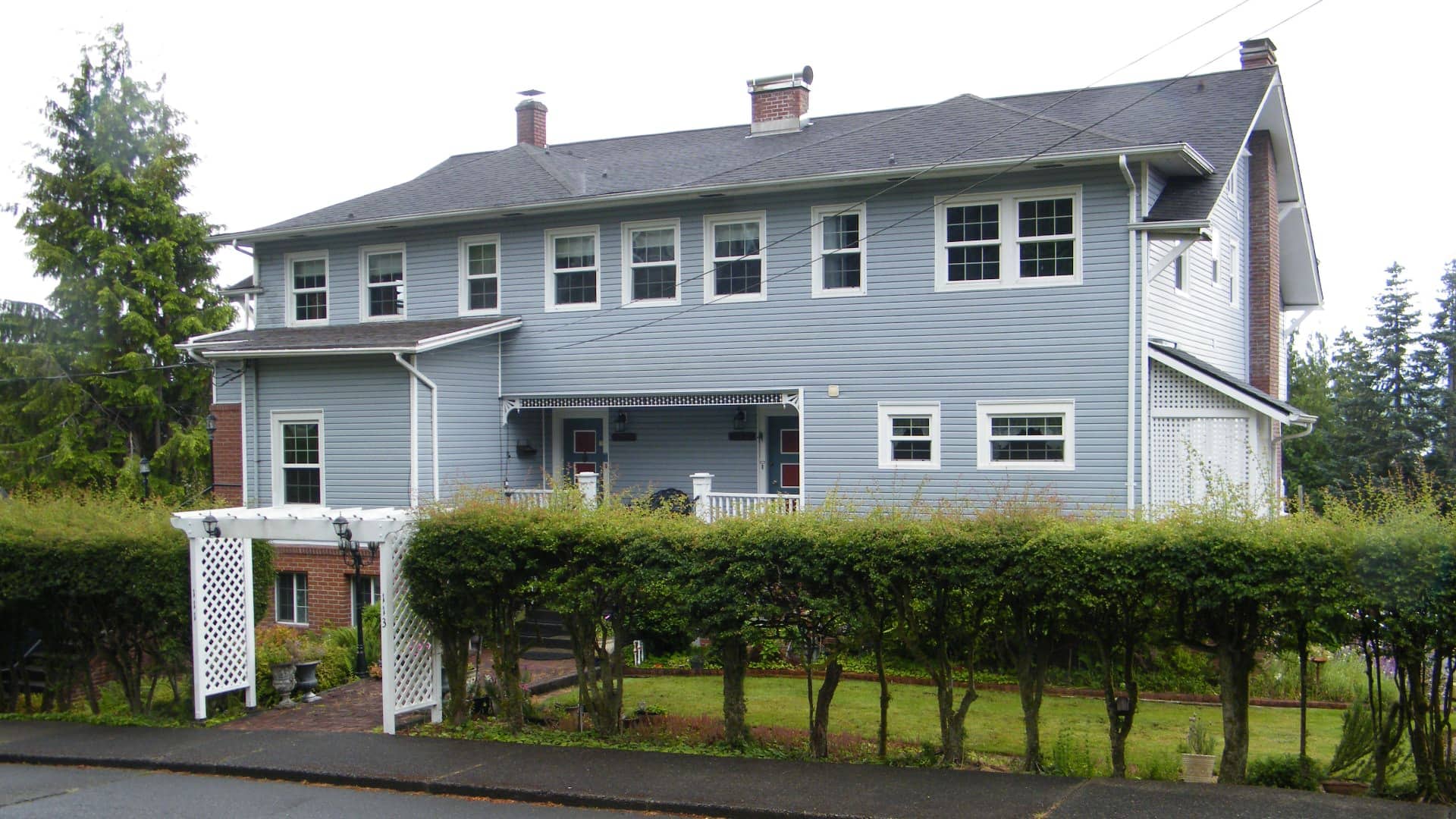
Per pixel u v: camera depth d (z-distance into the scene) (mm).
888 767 9930
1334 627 8625
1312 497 35562
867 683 15664
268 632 15633
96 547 12859
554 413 22828
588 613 11102
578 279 21078
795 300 19281
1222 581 8648
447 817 9031
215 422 22625
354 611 20172
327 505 20891
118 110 34188
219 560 13148
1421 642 8375
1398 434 42719
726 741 10906
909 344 18469
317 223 22391
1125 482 17062
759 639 10578
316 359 21016
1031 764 9906
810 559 10031
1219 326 21500
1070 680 15078
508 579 11383
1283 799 8594
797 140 21766
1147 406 16969
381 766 10461
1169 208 17250
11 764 11367
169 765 10945
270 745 11414
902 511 10656
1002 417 17938
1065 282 17453
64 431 33438
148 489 32344
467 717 12172
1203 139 18969
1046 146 17453
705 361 19938
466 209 21156
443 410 20156
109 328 33719
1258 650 9617
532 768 10203
